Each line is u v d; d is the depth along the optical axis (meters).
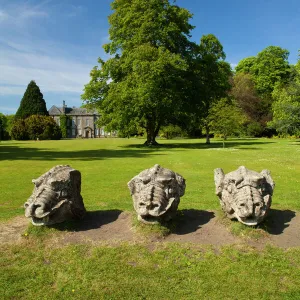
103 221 6.09
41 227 5.49
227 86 41.62
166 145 37.44
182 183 5.82
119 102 33.31
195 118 40.22
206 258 4.71
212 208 7.45
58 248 5.05
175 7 35.88
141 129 43.88
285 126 38.66
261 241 5.11
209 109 38.56
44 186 5.52
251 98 61.59
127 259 4.72
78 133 114.38
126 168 15.91
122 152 26.83
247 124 62.81
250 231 5.24
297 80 39.44
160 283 4.20
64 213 5.59
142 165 17.16
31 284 4.25
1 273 4.47
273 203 8.07
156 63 31.06
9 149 32.12
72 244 5.13
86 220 6.10
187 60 36.41
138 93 31.34
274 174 13.50
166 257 4.76
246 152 25.47
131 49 34.28
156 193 5.29
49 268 4.58
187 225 5.84
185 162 18.36
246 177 5.42
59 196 5.53
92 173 14.20
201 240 5.21
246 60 70.44
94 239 5.29
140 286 4.14
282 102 39.25
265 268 4.48
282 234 5.44
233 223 5.54
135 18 34.62
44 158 21.58
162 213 5.21
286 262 4.60
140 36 33.50
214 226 5.72
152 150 29.16
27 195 9.86
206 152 25.91
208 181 11.91
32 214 5.30
